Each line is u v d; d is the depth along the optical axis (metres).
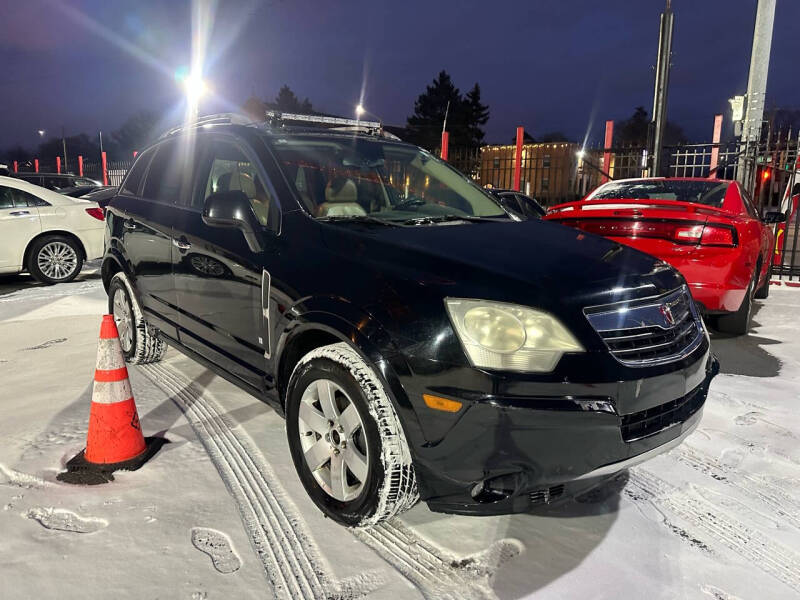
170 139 4.14
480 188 3.85
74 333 5.43
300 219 2.79
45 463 2.79
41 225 8.29
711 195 5.80
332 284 2.44
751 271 4.58
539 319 2.07
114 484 2.63
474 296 2.12
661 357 2.25
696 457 3.10
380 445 2.18
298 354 2.71
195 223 3.42
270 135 3.28
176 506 2.47
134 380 4.01
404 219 2.98
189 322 3.51
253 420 3.37
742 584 2.14
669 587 2.11
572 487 2.18
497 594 2.04
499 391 2.01
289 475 2.77
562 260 2.44
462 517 2.52
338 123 3.86
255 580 2.05
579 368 2.04
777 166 9.50
